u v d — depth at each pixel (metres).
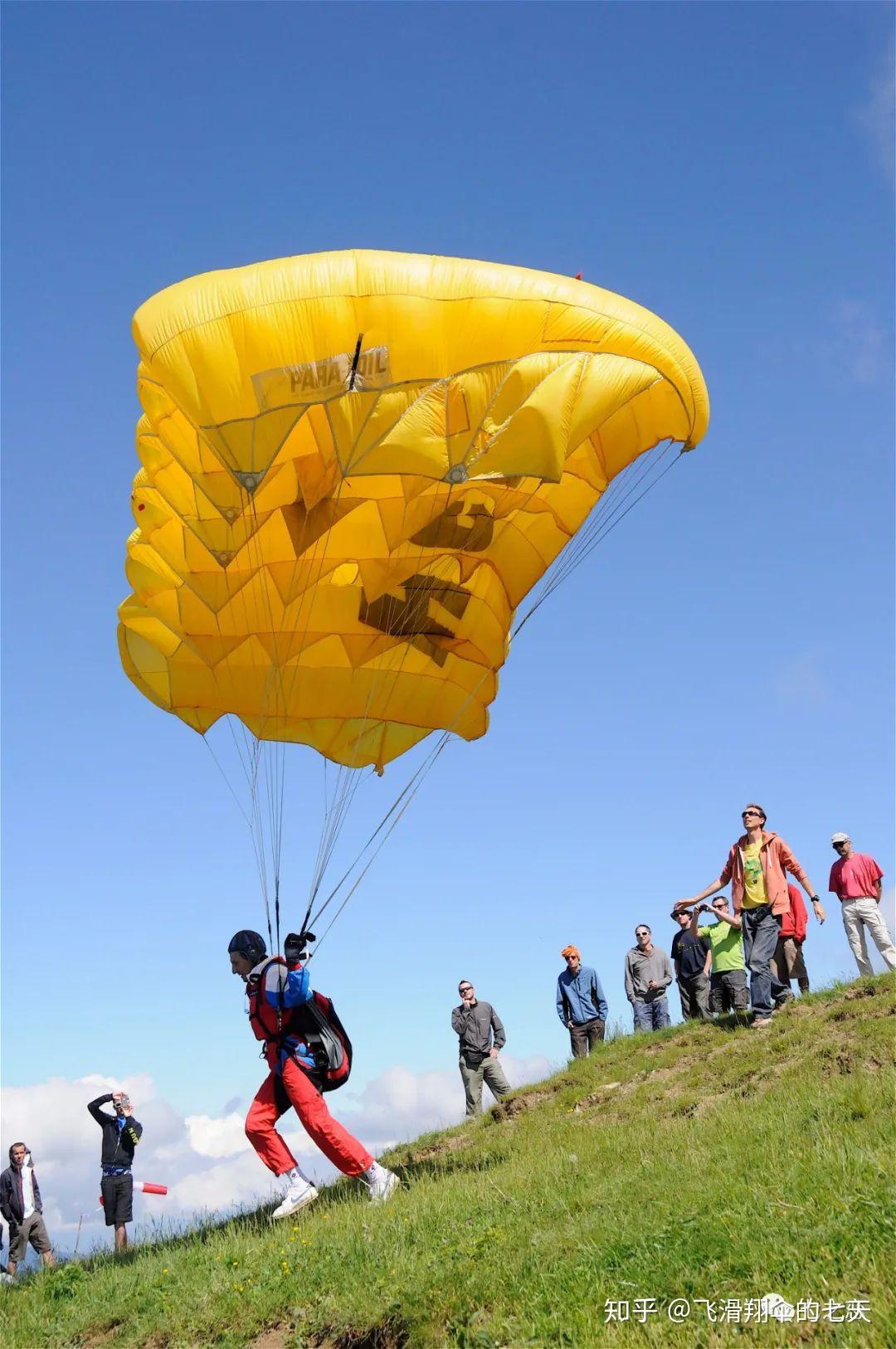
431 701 10.99
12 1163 12.42
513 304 7.86
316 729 11.24
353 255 7.83
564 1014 13.48
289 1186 8.84
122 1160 11.73
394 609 10.17
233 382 7.68
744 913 11.70
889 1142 6.93
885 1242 5.19
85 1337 7.30
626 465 9.51
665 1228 5.84
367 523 9.49
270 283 7.74
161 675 10.99
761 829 11.91
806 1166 6.52
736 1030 11.73
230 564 9.22
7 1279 9.23
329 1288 6.57
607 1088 11.33
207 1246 8.35
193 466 8.27
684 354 8.63
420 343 7.71
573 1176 7.96
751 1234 5.56
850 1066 9.46
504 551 10.09
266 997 8.80
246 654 10.65
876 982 11.33
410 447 7.76
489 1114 12.09
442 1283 6.02
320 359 7.66
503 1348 5.21
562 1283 5.58
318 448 8.61
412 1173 10.02
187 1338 6.62
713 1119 8.88
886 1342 4.48
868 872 12.66
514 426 7.89
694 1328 4.92
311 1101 8.70
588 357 8.10
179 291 7.96
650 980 13.86
